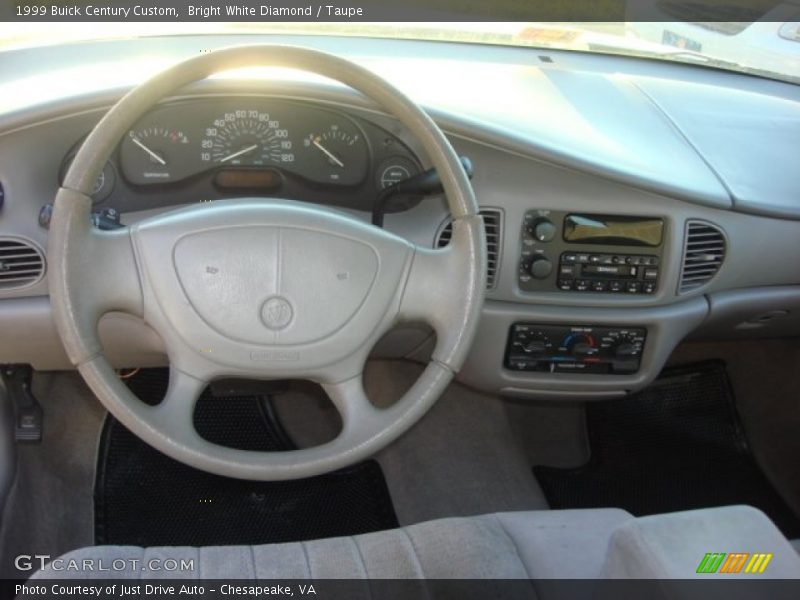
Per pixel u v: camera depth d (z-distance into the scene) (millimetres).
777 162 1907
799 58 2256
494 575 1356
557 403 2471
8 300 1604
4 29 1905
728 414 2445
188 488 2098
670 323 1836
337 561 1377
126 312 1362
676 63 2307
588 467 2357
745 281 1891
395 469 2246
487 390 1960
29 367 2010
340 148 1658
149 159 1609
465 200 1376
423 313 1409
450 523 1467
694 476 2332
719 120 2062
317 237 1358
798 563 1031
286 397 2320
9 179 1543
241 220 1346
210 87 1533
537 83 2029
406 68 1978
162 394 2223
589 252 1754
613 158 1721
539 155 1654
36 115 1503
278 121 1619
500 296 1781
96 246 1308
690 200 1732
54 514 1978
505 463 2324
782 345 2305
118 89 1535
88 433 2143
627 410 2469
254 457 1354
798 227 1826
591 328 1820
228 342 1357
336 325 1374
